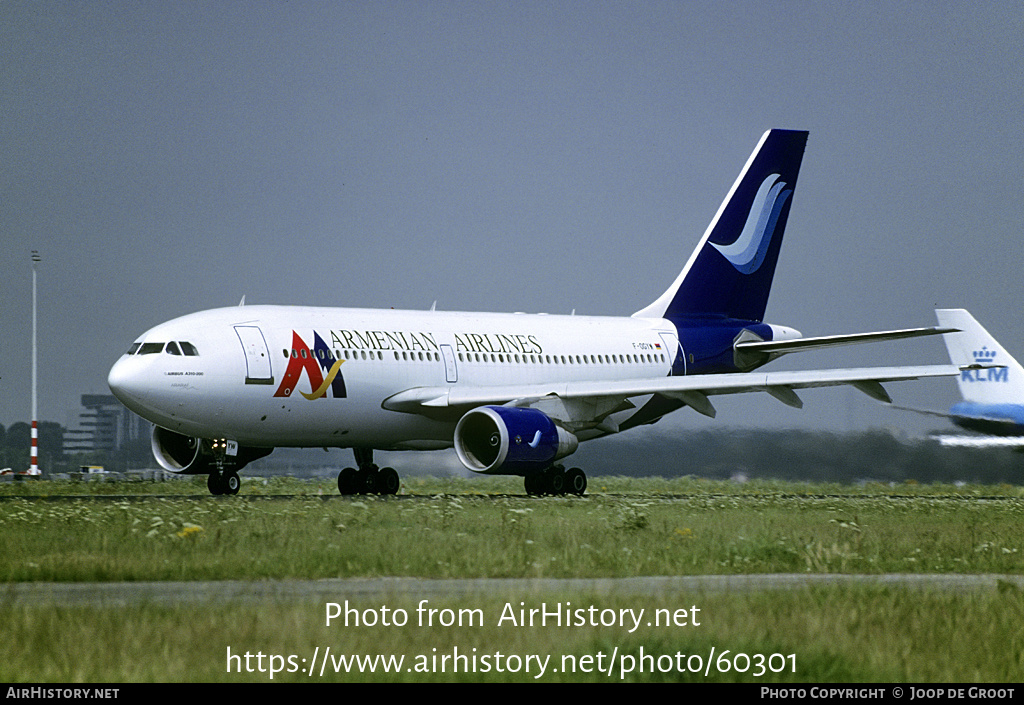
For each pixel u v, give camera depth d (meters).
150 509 86.69
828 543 70.75
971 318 175.12
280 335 117.06
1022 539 79.56
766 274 169.50
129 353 112.31
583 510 97.62
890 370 121.75
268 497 116.00
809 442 172.62
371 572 57.31
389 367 124.62
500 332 139.88
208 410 111.75
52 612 42.16
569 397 125.81
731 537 74.56
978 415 171.75
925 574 63.44
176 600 47.34
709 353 161.25
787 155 170.25
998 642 41.53
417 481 173.38
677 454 178.38
